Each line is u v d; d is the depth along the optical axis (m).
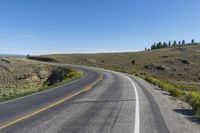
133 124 9.49
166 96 19.33
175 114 11.76
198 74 92.75
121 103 14.70
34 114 11.41
